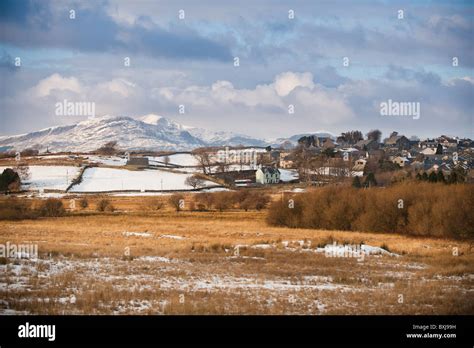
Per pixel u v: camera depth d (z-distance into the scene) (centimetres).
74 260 3344
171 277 2948
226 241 5188
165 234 5894
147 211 9031
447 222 5931
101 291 2369
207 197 9969
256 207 9662
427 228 6150
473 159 12088
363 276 3322
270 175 13488
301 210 7294
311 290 2739
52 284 2509
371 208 6750
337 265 3784
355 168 12756
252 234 6144
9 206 7938
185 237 5631
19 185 10975
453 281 3225
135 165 15288
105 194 11256
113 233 5725
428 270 3681
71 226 6481
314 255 4278
